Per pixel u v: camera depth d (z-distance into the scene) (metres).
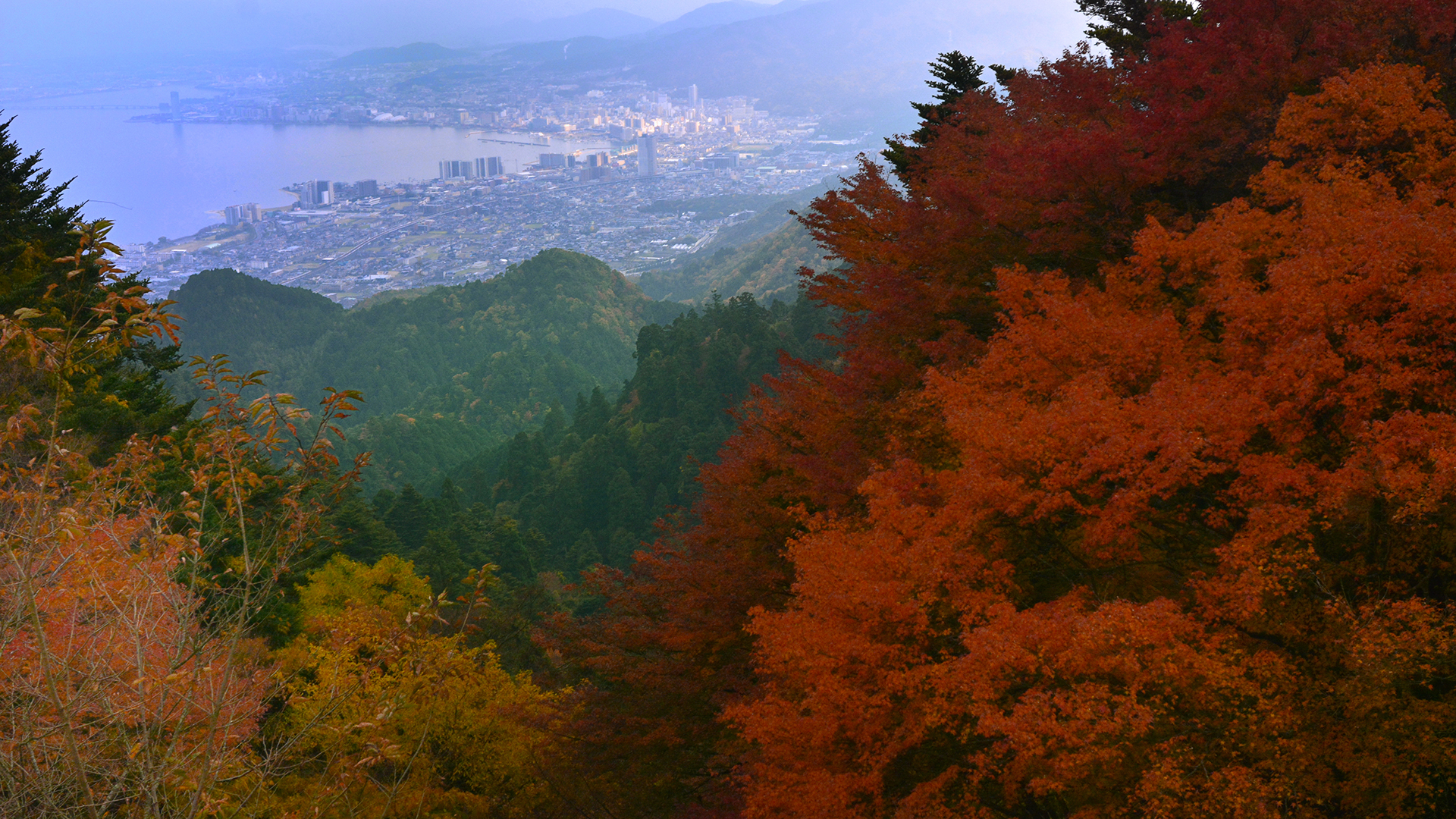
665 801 17.05
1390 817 6.91
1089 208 14.22
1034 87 19.47
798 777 9.84
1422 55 13.35
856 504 14.96
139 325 7.01
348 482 7.44
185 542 7.29
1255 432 8.97
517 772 20.30
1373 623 7.06
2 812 7.31
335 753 8.47
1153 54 16.83
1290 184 11.20
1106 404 9.30
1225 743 7.34
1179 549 10.10
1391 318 8.69
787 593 16.09
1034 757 8.02
